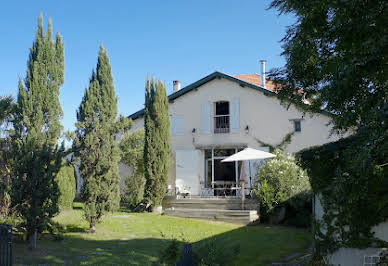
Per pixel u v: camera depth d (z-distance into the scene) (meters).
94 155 11.39
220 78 20.41
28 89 9.43
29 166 8.88
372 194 6.10
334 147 6.72
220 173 20.16
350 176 4.55
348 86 4.17
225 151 20.23
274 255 9.34
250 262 8.62
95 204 11.65
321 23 4.94
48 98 9.47
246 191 18.20
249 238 11.63
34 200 8.90
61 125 9.66
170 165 19.23
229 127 20.08
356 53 4.06
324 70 4.67
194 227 13.66
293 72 5.78
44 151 9.02
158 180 17.75
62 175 15.87
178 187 20.05
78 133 11.44
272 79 6.19
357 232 6.45
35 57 9.63
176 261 5.66
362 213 6.40
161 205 17.83
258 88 19.20
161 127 18.20
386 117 3.51
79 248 9.31
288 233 12.56
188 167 20.28
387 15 3.93
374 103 4.03
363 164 3.70
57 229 11.36
